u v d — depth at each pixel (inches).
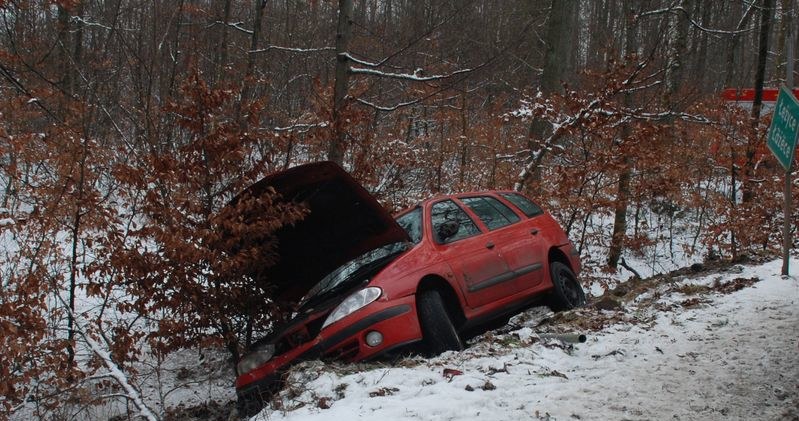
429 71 470.0
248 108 326.0
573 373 214.2
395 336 240.8
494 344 249.8
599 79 512.1
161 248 298.7
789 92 334.0
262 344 266.5
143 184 305.6
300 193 290.5
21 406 288.8
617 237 543.8
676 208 779.4
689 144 665.0
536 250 317.4
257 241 308.7
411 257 267.0
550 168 530.0
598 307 302.5
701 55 1021.2
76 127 406.3
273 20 828.0
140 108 434.0
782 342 226.2
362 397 198.8
